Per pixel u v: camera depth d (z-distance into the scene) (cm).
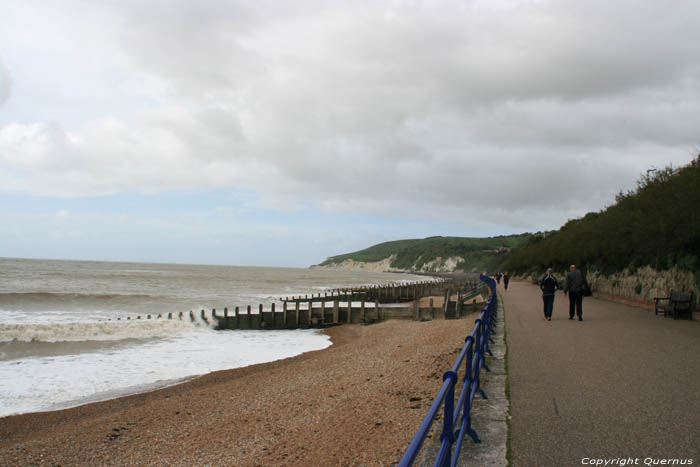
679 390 600
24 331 2047
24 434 943
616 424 479
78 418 1050
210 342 2236
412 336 1934
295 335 2664
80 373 1495
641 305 1856
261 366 1619
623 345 948
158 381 1407
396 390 933
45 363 1627
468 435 457
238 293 5466
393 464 571
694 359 798
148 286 6075
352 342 2120
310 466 610
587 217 3856
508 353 882
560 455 405
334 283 9350
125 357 1767
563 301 2305
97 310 3359
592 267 2867
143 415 998
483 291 3831
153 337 2297
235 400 1058
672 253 1691
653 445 422
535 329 1217
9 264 13150
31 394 1252
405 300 4797
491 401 570
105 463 746
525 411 530
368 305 3909
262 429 816
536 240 7388
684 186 1566
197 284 7025
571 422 488
